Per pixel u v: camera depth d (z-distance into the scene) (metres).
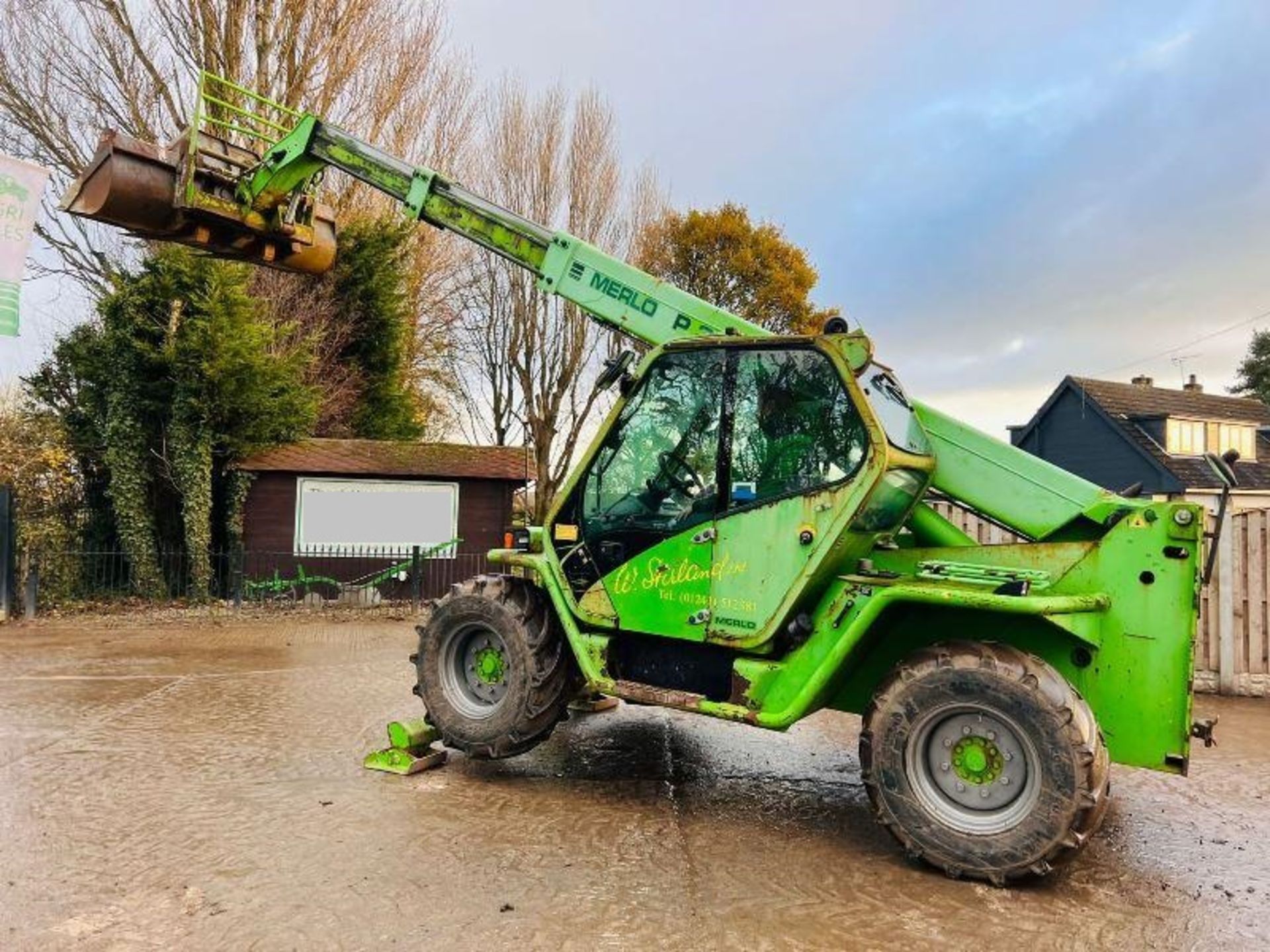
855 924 3.09
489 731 4.69
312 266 6.71
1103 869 3.65
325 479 13.21
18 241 9.09
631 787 4.67
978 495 4.28
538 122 23.66
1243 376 41.84
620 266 5.12
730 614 4.07
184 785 4.48
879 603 3.70
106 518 13.24
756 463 4.10
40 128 15.45
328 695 6.75
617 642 4.52
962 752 3.55
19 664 8.02
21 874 3.35
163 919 3.00
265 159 6.14
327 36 17.48
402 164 5.81
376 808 4.20
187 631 10.23
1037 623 3.86
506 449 14.69
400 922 3.02
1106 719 3.72
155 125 16.09
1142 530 3.71
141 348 11.76
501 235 5.54
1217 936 3.05
